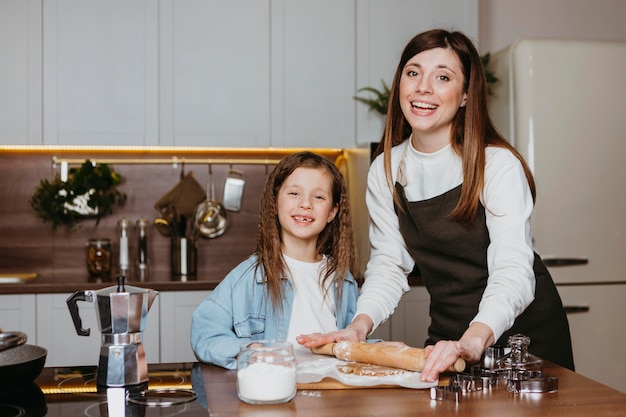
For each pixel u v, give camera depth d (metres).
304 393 1.42
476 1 3.64
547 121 3.31
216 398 1.39
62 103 3.43
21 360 1.56
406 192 2.01
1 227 3.70
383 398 1.38
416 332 3.42
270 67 3.55
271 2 3.54
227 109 3.53
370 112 3.61
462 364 1.48
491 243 1.83
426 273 2.10
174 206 3.71
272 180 1.86
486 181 1.84
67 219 3.66
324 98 3.58
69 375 1.60
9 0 3.40
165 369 1.63
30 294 3.22
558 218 3.32
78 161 3.74
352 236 1.96
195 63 3.51
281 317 1.79
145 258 3.68
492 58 3.51
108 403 1.38
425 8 3.62
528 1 4.02
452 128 1.92
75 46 3.44
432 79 1.83
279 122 3.56
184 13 3.50
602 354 3.36
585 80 3.33
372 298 1.96
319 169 1.86
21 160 3.71
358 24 3.59
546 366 1.63
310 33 3.57
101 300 1.51
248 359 1.36
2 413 1.32
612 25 4.10
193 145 3.51
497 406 1.33
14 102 3.41
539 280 2.08
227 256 3.83
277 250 1.81
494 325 1.63
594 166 3.34
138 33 3.47
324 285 1.86
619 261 3.37
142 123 3.48
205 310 1.71
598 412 1.29
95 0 3.44
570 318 3.33
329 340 1.64
